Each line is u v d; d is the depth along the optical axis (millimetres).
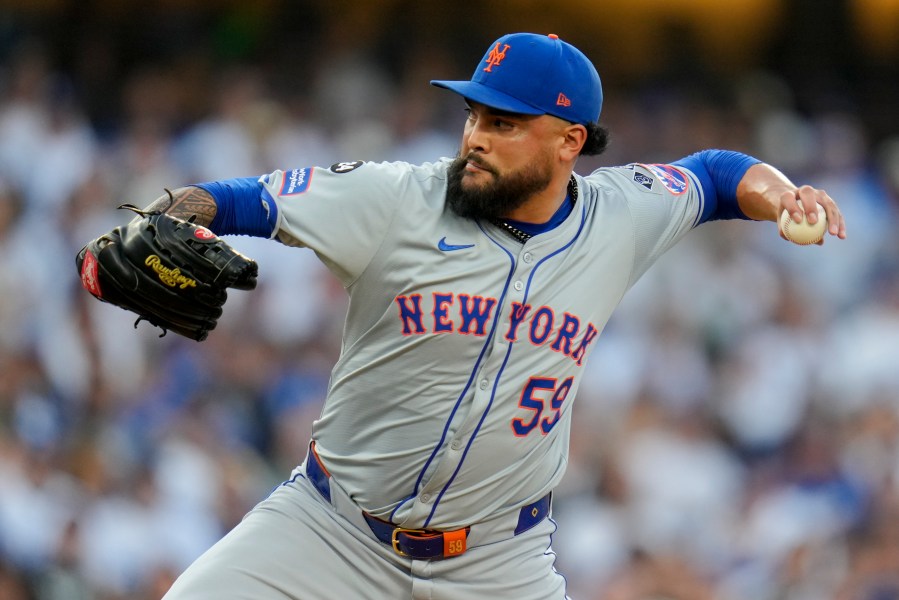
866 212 40969
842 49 48344
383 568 12203
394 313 11508
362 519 12109
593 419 31484
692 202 12867
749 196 12828
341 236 11289
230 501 28016
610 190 12453
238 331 31953
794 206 12250
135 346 30906
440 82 11633
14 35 39438
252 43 41219
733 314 36156
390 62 41969
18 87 36656
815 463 31438
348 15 43062
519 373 11672
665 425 32250
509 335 11555
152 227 10766
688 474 31062
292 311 32719
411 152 38469
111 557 25469
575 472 29828
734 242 37625
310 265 33531
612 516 28922
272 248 33312
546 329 11695
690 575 27625
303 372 31594
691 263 36531
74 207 34312
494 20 45188
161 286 10766
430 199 11562
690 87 45000
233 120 37344
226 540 12195
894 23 48688
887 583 27812
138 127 37469
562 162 11766
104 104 38906
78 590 24953
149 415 28906
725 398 34375
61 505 25688
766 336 35906
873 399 33594
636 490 30125
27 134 35469
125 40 40625
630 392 32969
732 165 13102
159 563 25688
